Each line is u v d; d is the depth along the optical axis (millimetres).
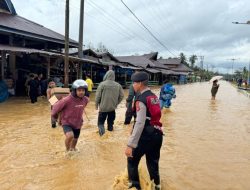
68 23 17109
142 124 3906
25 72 21250
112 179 5020
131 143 3936
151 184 4387
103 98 7918
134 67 37219
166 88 13891
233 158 6430
